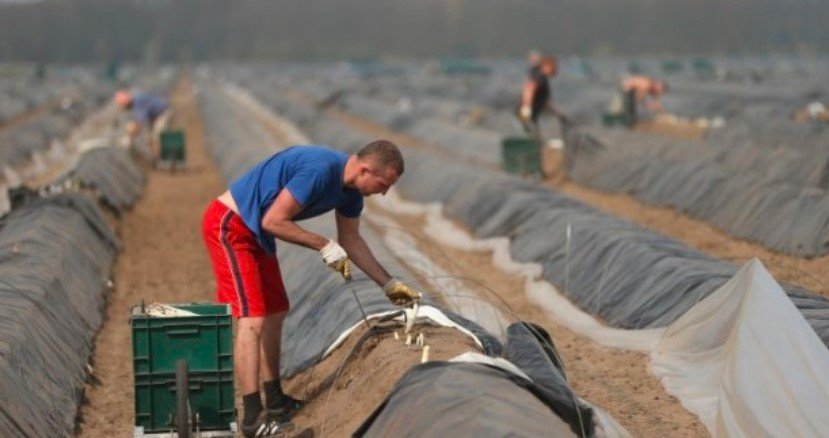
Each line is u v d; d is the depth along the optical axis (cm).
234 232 1823
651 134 5872
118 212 4447
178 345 1873
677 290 2603
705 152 5222
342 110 11956
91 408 2253
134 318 1858
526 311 2984
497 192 4144
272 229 1773
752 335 1972
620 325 2702
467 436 1462
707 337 2214
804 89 10712
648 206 4462
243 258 1831
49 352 2292
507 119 8062
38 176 6356
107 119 10806
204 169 6625
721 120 7731
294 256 3095
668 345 2330
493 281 3388
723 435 1909
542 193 4016
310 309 2562
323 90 15275
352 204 1858
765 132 5972
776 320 1981
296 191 1767
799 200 3503
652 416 2080
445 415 1518
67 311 2681
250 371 1866
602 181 4956
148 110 6391
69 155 7400
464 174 4675
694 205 4125
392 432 1554
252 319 1853
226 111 10725
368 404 1770
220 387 1888
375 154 1772
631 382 2291
